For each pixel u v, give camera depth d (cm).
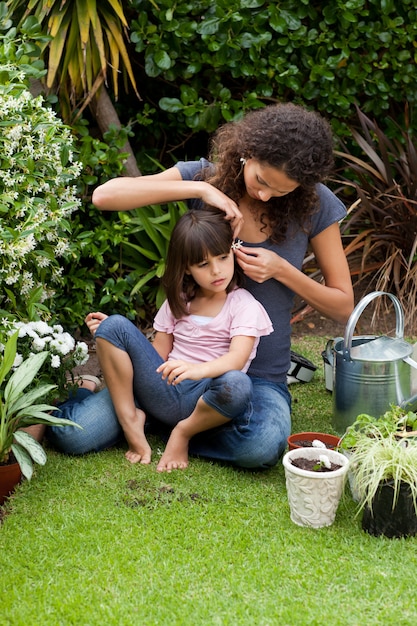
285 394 260
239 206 250
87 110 404
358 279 397
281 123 222
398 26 392
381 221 398
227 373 229
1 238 247
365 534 207
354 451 214
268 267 242
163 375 230
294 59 384
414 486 195
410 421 219
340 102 387
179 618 173
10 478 224
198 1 359
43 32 339
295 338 369
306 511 208
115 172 361
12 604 177
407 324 374
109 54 355
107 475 238
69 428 246
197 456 251
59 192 282
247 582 185
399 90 402
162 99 376
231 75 402
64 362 259
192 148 433
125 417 247
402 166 398
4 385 242
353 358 252
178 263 238
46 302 291
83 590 182
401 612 175
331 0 373
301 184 228
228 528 209
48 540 202
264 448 234
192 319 249
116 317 243
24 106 271
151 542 202
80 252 337
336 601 178
